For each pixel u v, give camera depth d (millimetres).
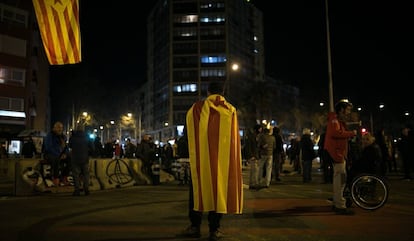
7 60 48281
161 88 102375
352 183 8992
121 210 9055
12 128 47938
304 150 16516
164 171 19891
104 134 103875
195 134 6012
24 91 49656
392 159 22328
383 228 6906
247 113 76688
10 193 12969
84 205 9906
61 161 13375
